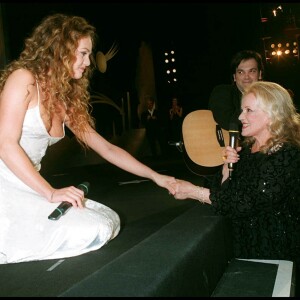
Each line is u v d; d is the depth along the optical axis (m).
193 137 3.70
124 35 12.83
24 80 1.78
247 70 3.23
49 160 8.94
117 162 2.22
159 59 14.03
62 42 1.81
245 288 1.60
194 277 1.40
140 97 13.55
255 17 10.50
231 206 1.84
